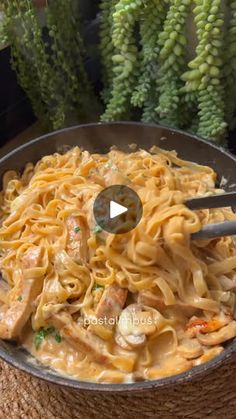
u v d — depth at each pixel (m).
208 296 0.48
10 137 0.76
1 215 0.58
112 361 0.46
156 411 0.48
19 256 0.51
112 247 0.48
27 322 0.49
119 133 0.62
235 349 0.44
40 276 0.49
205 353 0.46
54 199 0.54
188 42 0.60
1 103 0.72
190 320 0.48
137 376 0.45
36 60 0.63
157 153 0.61
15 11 0.61
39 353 0.47
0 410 0.50
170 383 0.42
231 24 0.57
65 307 0.48
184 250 0.47
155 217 0.48
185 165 0.60
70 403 0.49
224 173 0.59
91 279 0.49
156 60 0.61
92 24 0.70
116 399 0.48
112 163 0.57
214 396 0.48
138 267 0.48
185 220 0.47
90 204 0.50
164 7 0.58
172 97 0.61
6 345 0.47
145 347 0.46
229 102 0.63
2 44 0.64
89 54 0.70
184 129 0.66
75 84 0.66
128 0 0.57
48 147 0.61
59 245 0.50
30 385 0.51
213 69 0.58
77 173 0.56
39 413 0.49
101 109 0.71
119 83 0.63
